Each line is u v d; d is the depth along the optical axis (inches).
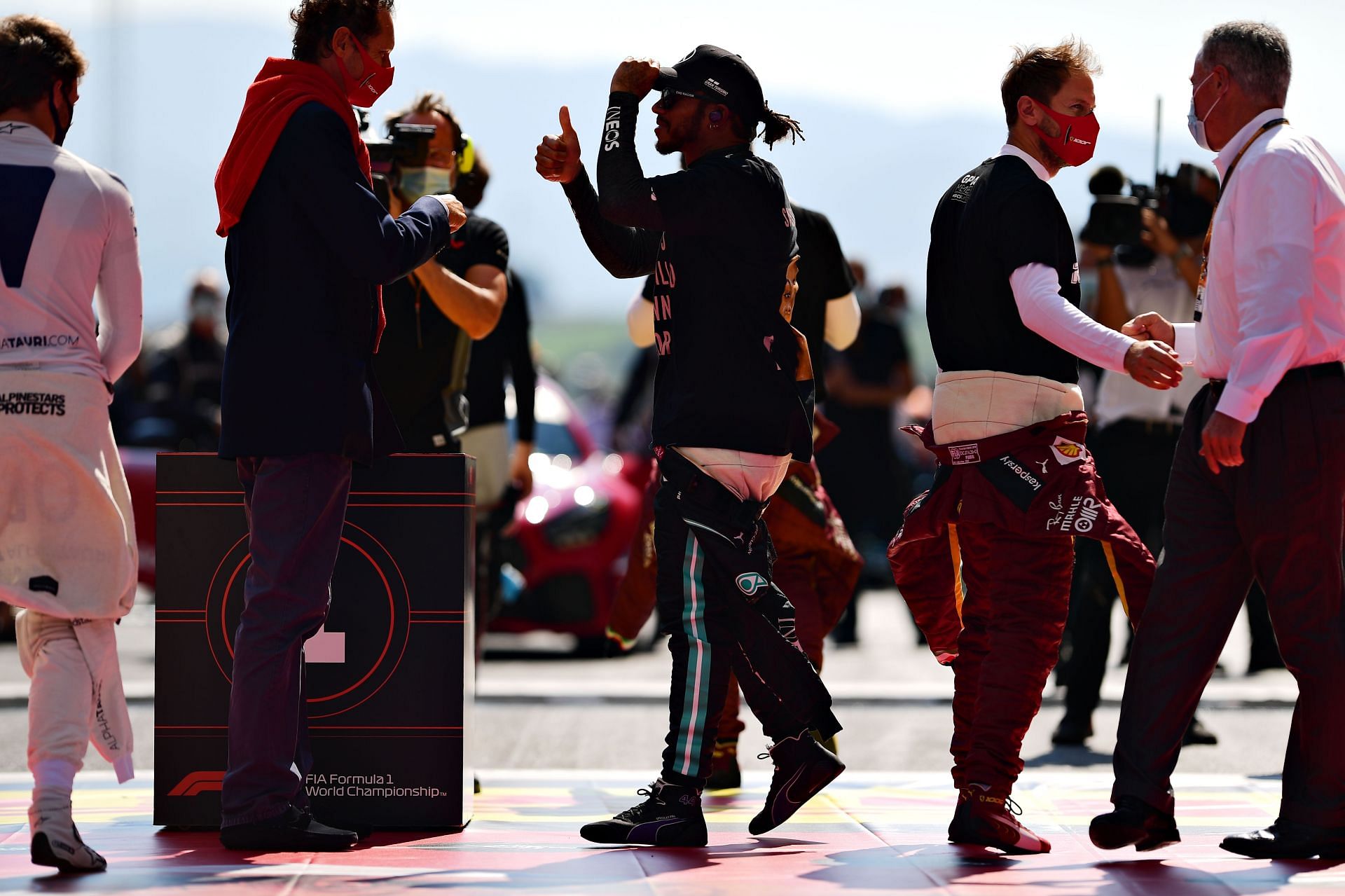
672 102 654.5
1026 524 625.6
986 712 639.8
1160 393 1032.2
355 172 622.2
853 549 823.1
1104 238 1019.9
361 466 658.8
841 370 1850.4
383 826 682.8
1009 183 633.0
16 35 601.9
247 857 616.1
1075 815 739.4
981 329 637.9
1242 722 1130.0
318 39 637.9
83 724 589.6
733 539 643.5
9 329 588.4
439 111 818.2
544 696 1234.6
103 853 625.3
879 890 557.0
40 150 601.3
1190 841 668.7
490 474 880.9
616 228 687.7
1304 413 601.6
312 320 620.7
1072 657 1037.2
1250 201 596.7
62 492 590.9
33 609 583.2
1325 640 614.5
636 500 1487.5
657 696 1232.2
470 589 700.7
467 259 809.5
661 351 655.1
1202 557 622.5
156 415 1819.6
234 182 626.2
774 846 655.1
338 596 685.9
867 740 1065.5
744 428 640.4
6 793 788.0
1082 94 636.1
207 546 686.5
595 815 731.4
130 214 614.9
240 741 625.9
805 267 824.3
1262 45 612.4
